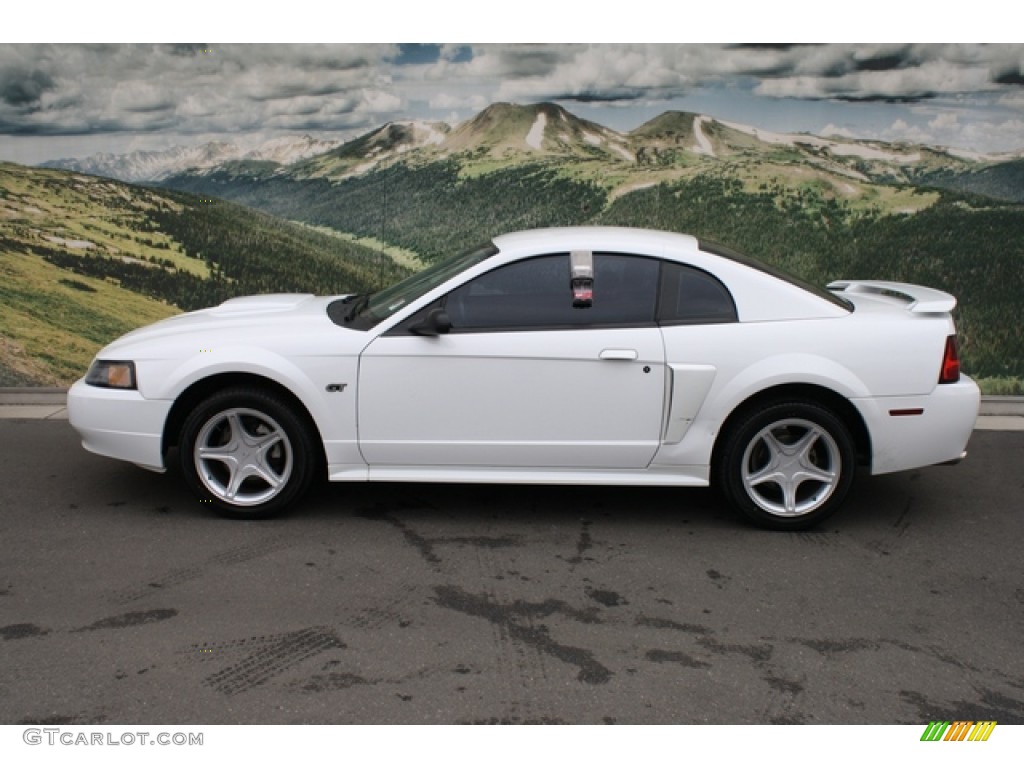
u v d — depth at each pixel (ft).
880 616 13.42
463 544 15.60
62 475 18.70
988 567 15.11
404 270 26.99
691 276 15.96
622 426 15.79
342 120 26.16
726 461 16.03
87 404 16.14
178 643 12.28
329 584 14.03
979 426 23.47
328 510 16.96
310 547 15.35
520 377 15.64
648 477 16.12
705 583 14.33
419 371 15.66
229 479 16.55
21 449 20.36
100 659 11.87
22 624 12.73
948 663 12.20
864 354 15.66
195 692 11.22
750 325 15.75
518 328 15.71
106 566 14.56
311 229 26.58
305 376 15.67
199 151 25.94
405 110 26.13
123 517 16.53
